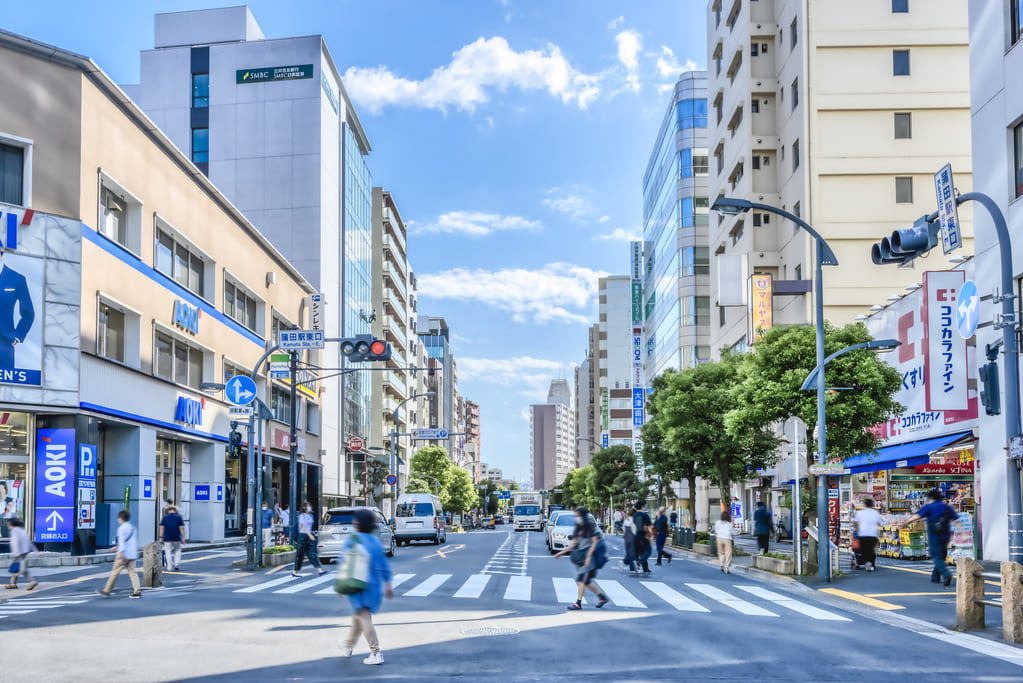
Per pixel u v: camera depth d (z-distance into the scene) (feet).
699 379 118.93
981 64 84.74
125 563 59.36
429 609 50.37
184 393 124.26
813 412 77.36
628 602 54.70
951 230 47.14
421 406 399.65
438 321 515.91
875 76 145.69
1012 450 44.27
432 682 29.71
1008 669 33.06
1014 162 79.82
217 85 210.59
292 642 38.68
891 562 87.04
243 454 154.20
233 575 77.30
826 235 143.64
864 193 144.15
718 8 197.06
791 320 147.95
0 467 88.94
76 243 92.89
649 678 30.55
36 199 90.63
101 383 97.40
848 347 76.07
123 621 46.24
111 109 102.06
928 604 53.16
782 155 159.63
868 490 107.04
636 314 310.65
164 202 117.60
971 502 90.99
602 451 262.88
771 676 31.12
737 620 46.01
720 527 81.46
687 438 114.73
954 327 86.79
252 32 223.51
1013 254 78.89
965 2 145.18
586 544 51.13
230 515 148.56
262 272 162.09
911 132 144.87
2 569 84.53
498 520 604.08
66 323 91.35
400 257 338.13
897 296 108.58
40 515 90.07
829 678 30.94
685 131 227.81
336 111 222.48
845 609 52.08
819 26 146.61
